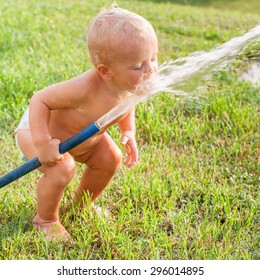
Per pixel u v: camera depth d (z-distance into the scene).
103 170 3.86
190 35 8.34
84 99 3.48
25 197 4.16
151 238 3.86
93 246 3.81
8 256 3.66
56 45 7.13
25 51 6.81
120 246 3.78
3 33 7.13
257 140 5.14
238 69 6.37
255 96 5.93
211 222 4.05
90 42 3.38
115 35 3.27
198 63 3.31
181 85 3.27
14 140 4.98
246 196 4.36
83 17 8.73
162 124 5.31
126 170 4.54
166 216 4.14
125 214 4.09
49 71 6.15
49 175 3.63
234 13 10.26
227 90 5.99
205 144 5.10
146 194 4.32
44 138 3.45
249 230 4.01
